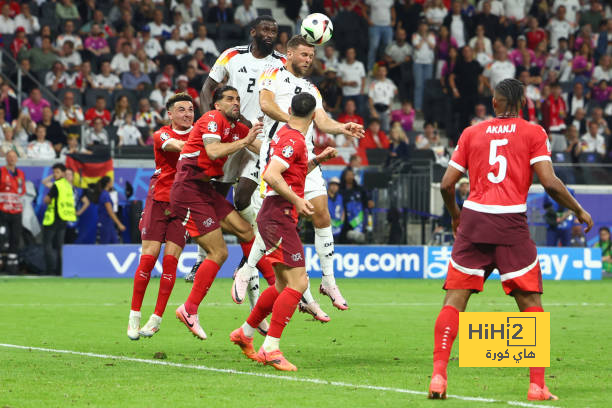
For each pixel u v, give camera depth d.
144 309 24.89
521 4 55.19
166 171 17.91
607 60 53.78
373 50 51.50
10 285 32.62
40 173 39.06
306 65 17.42
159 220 17.72
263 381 13.36
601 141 49.34
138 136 42.31
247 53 19.17
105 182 37.62
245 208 18.61
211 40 49.09
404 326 21.44
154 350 17.00
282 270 14.55
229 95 16.25
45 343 17.84
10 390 12.45
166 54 47.59
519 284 12.00
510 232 11.97
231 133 16.56
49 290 30.81
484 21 53.16
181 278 37.44
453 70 50.16
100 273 37.12
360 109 48.22
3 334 19.23
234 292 17.84
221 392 12.38
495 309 25.67
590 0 56.94
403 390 12.59
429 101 50.22
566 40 53.59
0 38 46.03
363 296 30.00
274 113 17.19
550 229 40.84
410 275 38.75
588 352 17.09
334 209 38.62
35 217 38.72
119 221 38.94
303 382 13.28
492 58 52.19
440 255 38.94
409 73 50.66
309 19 17.39
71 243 38.12
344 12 51.34
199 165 16.61
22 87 44.31
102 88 44.97
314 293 30.77
